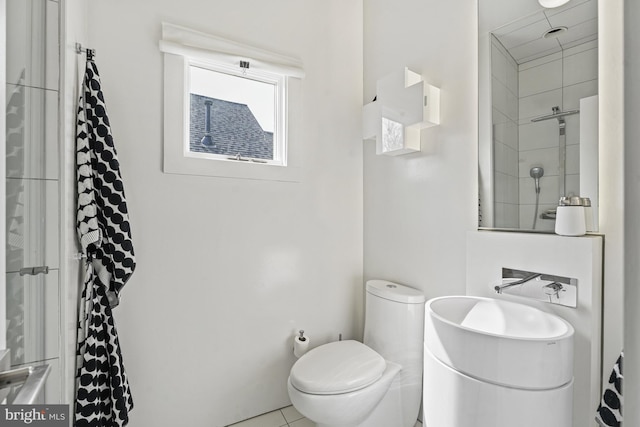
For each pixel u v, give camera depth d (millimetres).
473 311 1295
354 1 2145
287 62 1853
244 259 1748
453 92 1542
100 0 1435
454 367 997
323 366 1471
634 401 226
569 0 1158
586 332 1052
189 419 1601
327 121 2018
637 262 226
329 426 1465
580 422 1065
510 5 1327
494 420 909
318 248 1980
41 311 880
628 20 229
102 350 1226
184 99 1615
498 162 1364
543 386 877
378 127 1831
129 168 1481
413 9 1768
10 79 752
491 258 1332
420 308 1604
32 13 845
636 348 226
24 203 807
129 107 1482
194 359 1616
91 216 1175
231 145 1808
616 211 1050
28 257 827
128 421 1371
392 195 1890
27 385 579
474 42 1456
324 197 2000
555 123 1194
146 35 1524
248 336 1756
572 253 1087
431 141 1646
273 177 1817
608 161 1067
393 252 1877
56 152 952
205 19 1655
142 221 1509
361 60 2152
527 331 1130
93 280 1230
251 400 1760
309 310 1948
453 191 1541
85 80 1243
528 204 1268
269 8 1829
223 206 1695
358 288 2131
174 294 1575
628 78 229
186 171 1598
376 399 1406
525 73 1277
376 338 1695
